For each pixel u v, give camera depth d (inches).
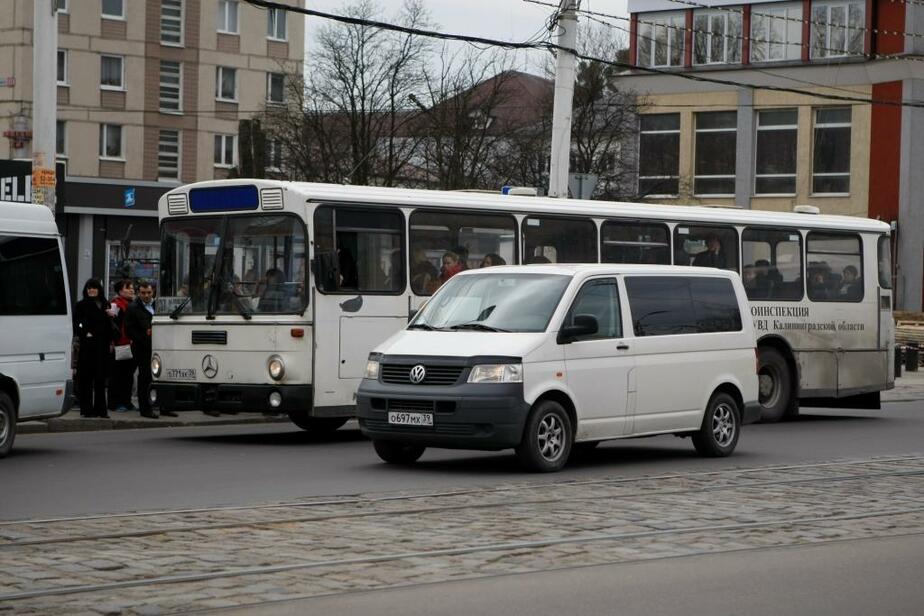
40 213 695.1
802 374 968.3
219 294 772.0
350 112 2020.2
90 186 2260.1
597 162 2336.4
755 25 2249.0
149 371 896.9
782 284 962.1
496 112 2524.6
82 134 2437.3
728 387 701.9
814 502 527.8
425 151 2070.6
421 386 603.5
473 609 330.6
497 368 595.5
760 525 468.1
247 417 925.2
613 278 652.7
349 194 768.9
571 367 620.1
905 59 2098.9
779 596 353.7
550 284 636.1
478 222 821.9
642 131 2367.1
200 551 401.4
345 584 357.7
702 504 516.7
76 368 888.3
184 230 791.1
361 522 459.5
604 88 2415.1
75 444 741.9
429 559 394.0
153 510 485.4
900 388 1409.9
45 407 690.8
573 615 326.3
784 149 2241.6
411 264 791.1
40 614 319.0
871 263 1015.6
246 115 2630.4
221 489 548.7
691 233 921.5
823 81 2192.4
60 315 699.4
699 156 2316.7
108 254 2292.1
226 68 2605.8
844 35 2176.4
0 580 356.8
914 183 2118.6
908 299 2123.5
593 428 630.5
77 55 2423.7
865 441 806.5
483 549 410.6
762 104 2253.9
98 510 486.0
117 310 920.9
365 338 770.2
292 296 751.1
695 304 689.0
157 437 793.6
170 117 2534.5
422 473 609.6
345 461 661.9
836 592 360.2
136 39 2484.0
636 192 2348.7
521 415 597.0
